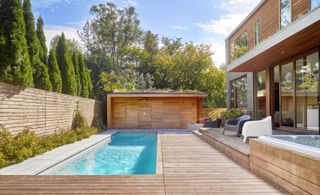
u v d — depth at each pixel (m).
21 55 7.06
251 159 4.84
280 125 9.87
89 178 4.32
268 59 9.32
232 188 3.78
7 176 4.49
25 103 7.24
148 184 3.97
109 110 15.85
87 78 15.29
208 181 4.15
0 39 6.74
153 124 16.48
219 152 6.96
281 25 10.40
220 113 14.76
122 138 12.70
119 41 28.22
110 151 9.18
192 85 22.27
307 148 3.39
